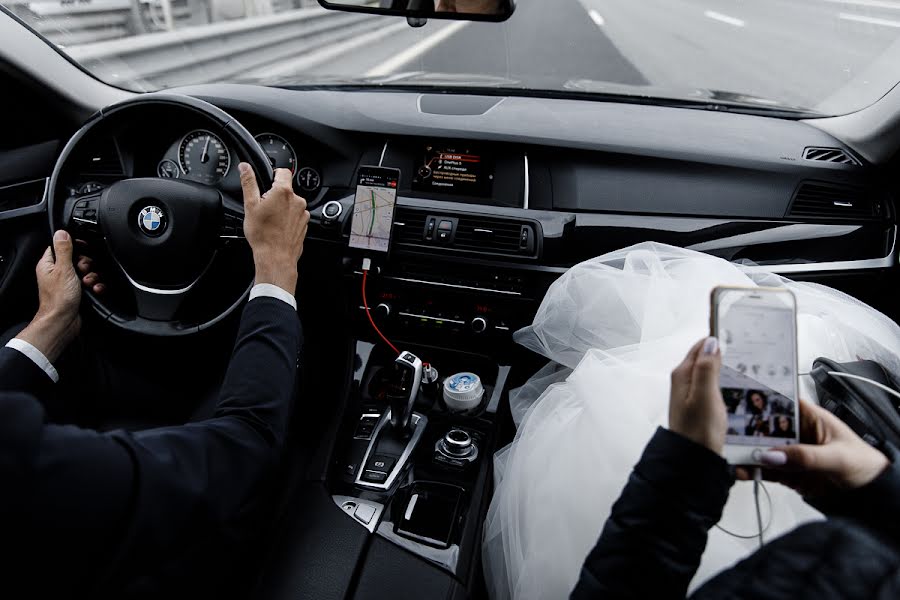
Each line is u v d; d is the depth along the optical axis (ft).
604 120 6.01
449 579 4.39
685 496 2.43
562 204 5.76
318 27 33.47
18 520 2.36
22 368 4.66
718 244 5.64
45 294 5.01
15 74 6.11
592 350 4.40
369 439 5.33
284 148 6.15
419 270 5.85
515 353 5.91
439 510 4.75
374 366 6.01
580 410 4.27
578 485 3.77
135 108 5.19
